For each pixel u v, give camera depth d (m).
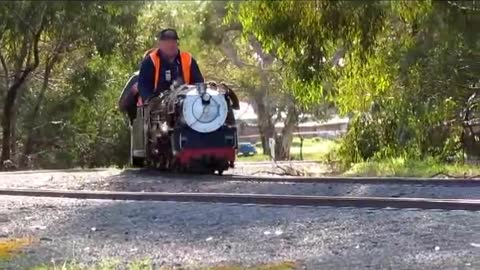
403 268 7.25
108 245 9.12
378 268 7.30
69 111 44.38
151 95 20.30
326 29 28.02
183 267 7.72
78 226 10.67
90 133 45.06
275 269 7.45
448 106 28.23
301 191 14.53
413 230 9.16
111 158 45.41
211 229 9.93
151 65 20.25
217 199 12.50
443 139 29.17
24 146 44.06
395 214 10.35
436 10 27.17
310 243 8.72
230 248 8.64
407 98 28.41
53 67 45.47
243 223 10.25
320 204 11.55
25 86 44.19
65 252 8.77
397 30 29.36
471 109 29.03
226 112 18.67
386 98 29.45
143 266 7.82
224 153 18.62
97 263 8.06
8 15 39.31
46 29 41.19
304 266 7.55
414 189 14.07
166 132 18.92
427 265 7.33
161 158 19.88
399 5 27.64
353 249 8.25
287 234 9.31
